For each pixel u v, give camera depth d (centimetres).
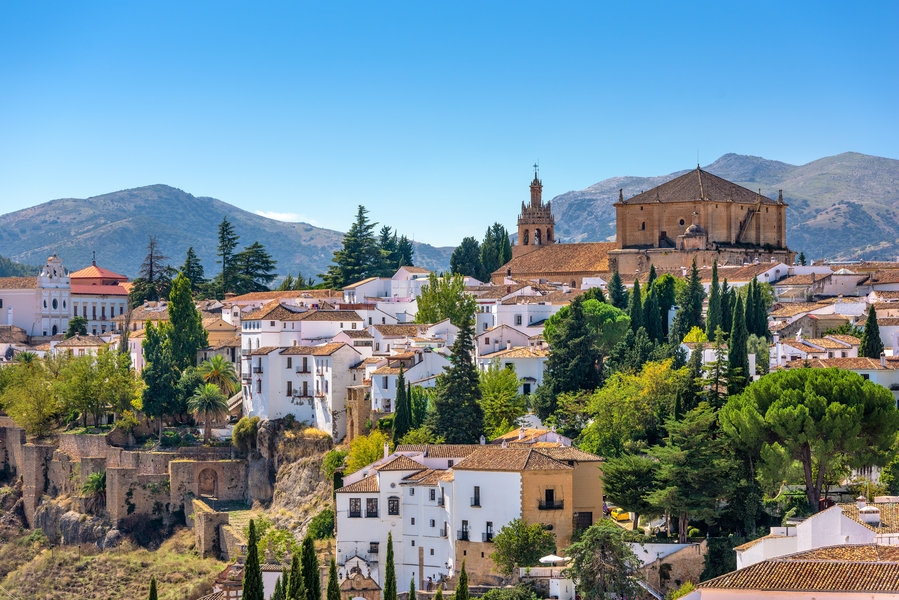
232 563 15362
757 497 12694
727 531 12706
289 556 16150
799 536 10262
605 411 15588
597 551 11350
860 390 12669
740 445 12950
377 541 14512
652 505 12700
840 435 12288
